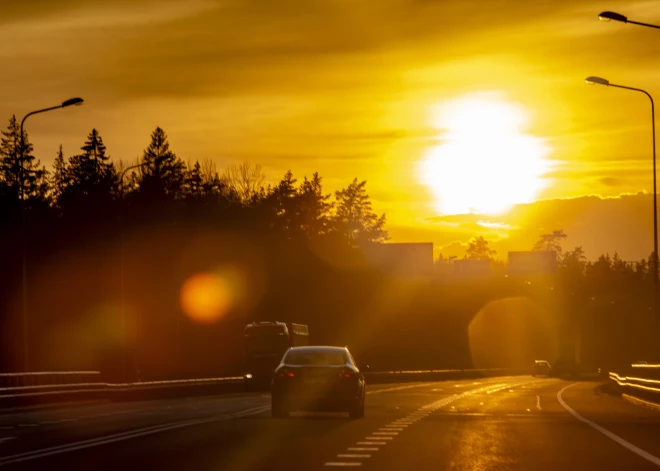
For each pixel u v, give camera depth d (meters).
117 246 114.69
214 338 114.25
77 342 109.12
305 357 30.03
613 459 16.98
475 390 62.66
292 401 29.12
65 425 26.31
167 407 37.59
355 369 29.83
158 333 112.62
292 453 18.05
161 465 15.98
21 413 33.09
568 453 18.08
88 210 117.50
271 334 73.69
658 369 42.19
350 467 15.63
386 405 39.41
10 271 109.12
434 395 52.50
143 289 113.56
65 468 15.57
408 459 16.91
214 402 43.06
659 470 15.31
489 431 23.84
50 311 109.44
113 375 59.41
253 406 38.25
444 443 20.23
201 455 17.66
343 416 30.88
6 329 106.44
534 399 46.25
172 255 115.75
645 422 27.62
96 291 112.56
